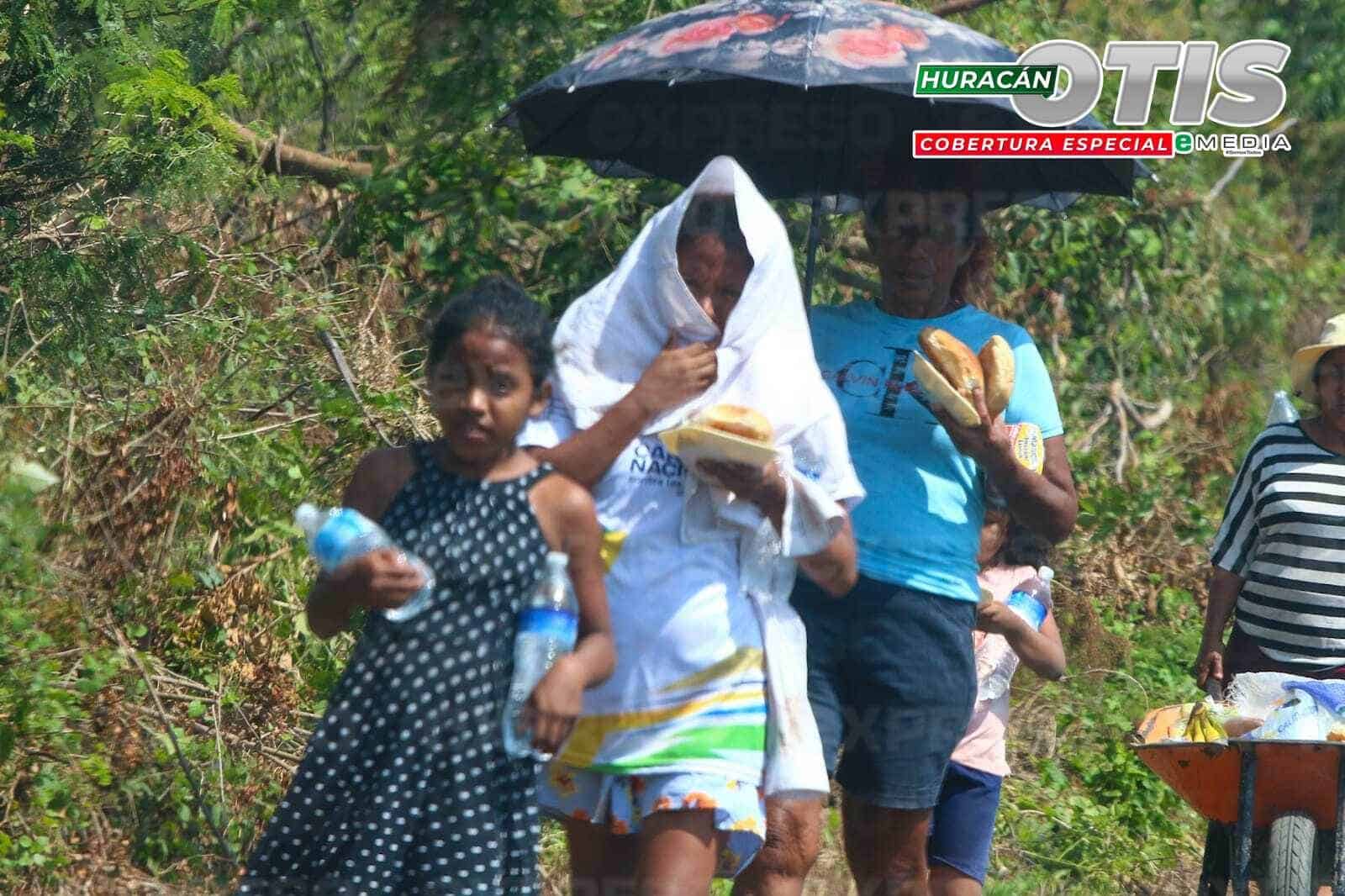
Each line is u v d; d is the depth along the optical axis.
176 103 22.91
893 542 14.68
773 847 13.88
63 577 19.28
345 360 23.91
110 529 20.45
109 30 23.27
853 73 15.60
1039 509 14.71
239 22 29.11
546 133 19.06
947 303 15.92
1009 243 31.34
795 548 12.80
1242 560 19.84
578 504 12.02
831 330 15.62
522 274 28.42
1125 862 21.69
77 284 23.23
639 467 12.76
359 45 31.62
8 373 21.31
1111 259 32.38
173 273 26.06
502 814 11.82
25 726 17.27
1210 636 20.03
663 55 16.30
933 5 32.56
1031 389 15.30
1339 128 40.03
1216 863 18.97
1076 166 18.27
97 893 17.06
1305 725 17.48
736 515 12.73
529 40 28.58
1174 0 38.91
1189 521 30.69
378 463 12.24
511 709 11.66
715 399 12.92
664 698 12.53
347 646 20.62
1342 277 37.75
